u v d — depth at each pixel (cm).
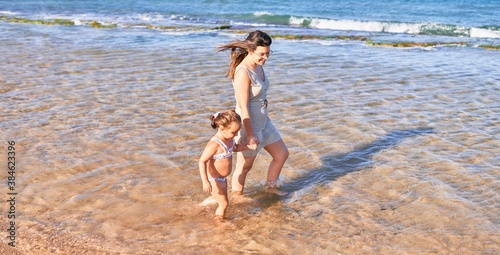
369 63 1305
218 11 2586
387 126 841
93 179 648
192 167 687
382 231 545
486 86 1080
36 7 2722
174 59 1318
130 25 2012
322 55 1405
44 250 502
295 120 863
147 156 716
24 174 655
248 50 552
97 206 587
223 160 550
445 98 996
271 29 1969
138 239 525
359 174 674
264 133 601
